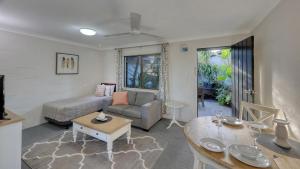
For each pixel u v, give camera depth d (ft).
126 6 6.75
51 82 12.66
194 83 12.34
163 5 6.67
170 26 9.59
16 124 5.27
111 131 7.16
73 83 14.56
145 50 14.60
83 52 15.48
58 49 13.14
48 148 8.09
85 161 6.96
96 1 6.29
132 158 7.28
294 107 5.20
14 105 10.42
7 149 5.07
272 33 6.86
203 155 3.70
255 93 9.04
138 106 12.86
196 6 6.78
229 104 19.13
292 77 5.31
